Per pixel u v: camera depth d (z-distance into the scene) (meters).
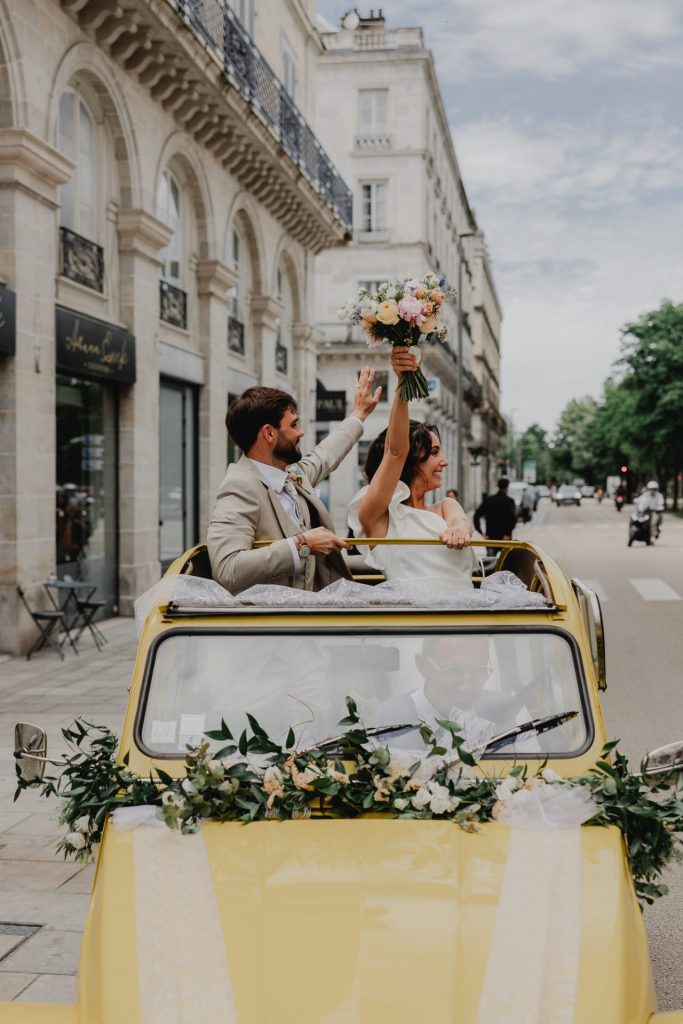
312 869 2.72
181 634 3.35
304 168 23.78
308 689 3.28
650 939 4.50
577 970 2.40
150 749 3.18
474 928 2.50
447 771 3.10
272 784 3.01
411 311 3.77
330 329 43.03
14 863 5.47
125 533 15.45
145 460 15.70
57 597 12.71
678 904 4.86
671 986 4.06
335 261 43.56
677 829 3.01
